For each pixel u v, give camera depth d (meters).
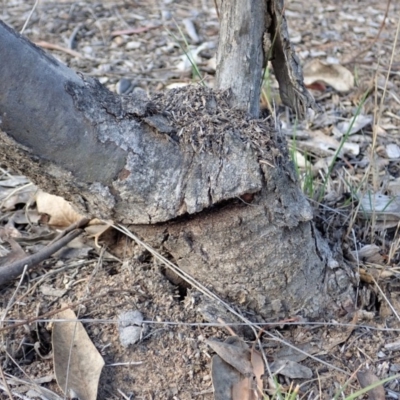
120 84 2.86
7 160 1.44
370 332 1.69
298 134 2.54
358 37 3.34
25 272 1.79
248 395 1.52
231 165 1.50
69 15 3.48
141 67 3.04
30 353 1.64
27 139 1.37
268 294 1.65
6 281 1.77
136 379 1.56
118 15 3.50
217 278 1.64
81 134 1.41
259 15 1.67
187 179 1.50
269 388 1.54
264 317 1.68
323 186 2.08
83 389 1.52
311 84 2.85
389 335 1.69
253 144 1.51
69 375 1.54
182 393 1.53
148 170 1.48
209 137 1.50
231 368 1.55
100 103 1.45
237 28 1.66
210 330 1.62
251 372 1.54
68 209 1.96
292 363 1.60
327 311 1.71
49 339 1.67
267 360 1.61
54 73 1.37
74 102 1.39
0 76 1.30
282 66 1.79
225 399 1.51
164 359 1.58
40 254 1.82
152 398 1.53
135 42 3.25
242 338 1.62
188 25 3.40
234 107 1.60
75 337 1.60
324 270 1.72
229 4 1.66
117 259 1.82
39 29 3.34
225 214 1.55
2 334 1.65
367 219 2.01
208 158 1.50
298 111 1.87
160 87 2.87
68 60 3.07
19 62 1.31
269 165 1.50
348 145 2.48
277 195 1.54
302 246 1.63
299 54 3.15
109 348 1.60
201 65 3.03
